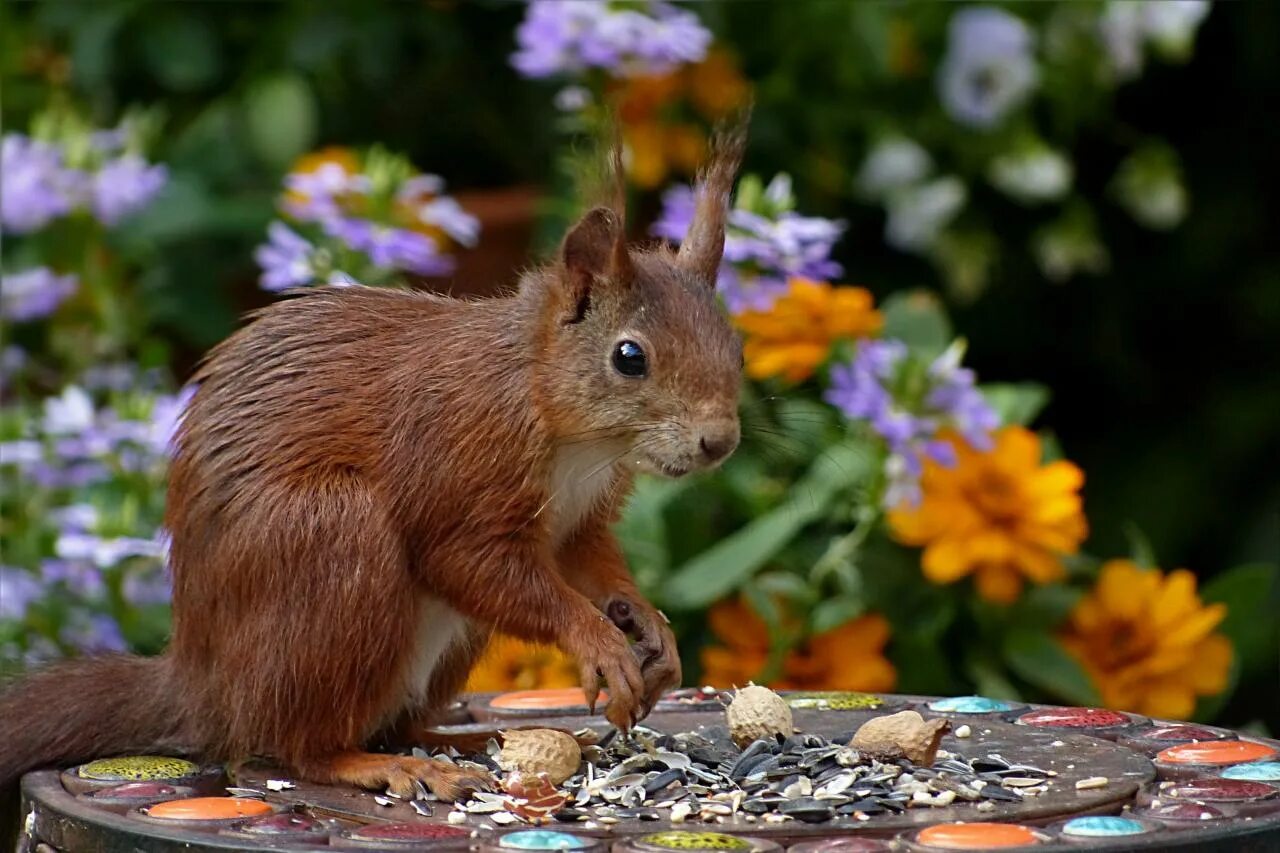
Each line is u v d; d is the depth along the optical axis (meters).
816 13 12.08
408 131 13.00
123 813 5.39
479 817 5.46
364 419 6.16
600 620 6.20
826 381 9.03
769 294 8.82
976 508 8.75
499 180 13.23
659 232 9.26
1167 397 13.84
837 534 9.25
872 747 5.89
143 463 9.02
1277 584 12.59
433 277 11.53
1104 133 13.52
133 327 10.98
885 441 8.60
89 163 10.09
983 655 8.92
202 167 11.73
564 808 5.51
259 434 6.13
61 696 6.39
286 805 5.61
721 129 6.91
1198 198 13.71
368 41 12.07
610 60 9.39
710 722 6.86
